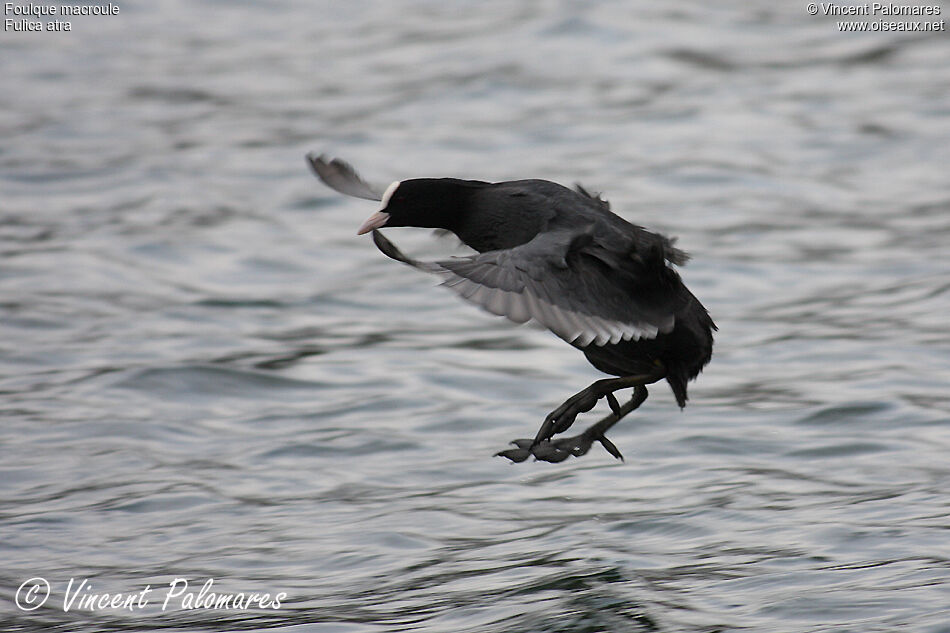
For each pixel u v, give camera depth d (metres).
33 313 15.71
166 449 12.38
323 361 14.40
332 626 9.00
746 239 17.69
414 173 20.20
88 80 24.92
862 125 21.72
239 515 10.99
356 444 12.38
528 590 9.39
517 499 11.21
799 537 10.08
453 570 9.87
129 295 16.42
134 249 17.81
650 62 24.80
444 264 7.28
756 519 10.48
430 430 12.68
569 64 24.83
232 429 12.81
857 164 20.27
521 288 7.27
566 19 26.78
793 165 20.27
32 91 24.33
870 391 13.05
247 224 18.78
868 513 10.46
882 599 8.86
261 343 14.98
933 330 14.59
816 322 15.06
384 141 21.61
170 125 22.72
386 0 29.06
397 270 17.36
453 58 25.30
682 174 19.97
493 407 13.20
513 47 25.72
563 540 10.31
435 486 11.52
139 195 19.80
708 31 26.33
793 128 21.73
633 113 22.56
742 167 20.17
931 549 9.69
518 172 20.12
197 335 15.19
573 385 13.77
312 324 15.60
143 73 25.30
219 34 27.42
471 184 8.75
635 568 9.70
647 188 19.50
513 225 8.38
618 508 10.91
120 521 10.91
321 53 26.05
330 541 10.48
